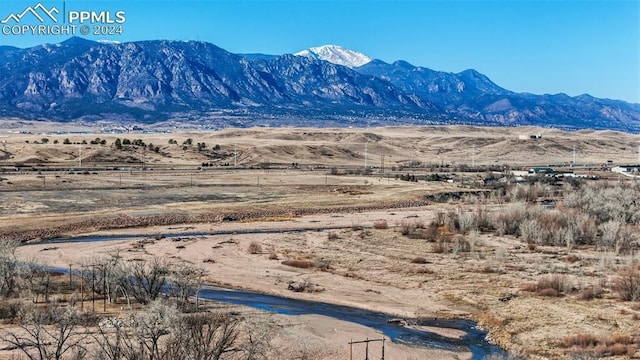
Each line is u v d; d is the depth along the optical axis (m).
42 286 70.25
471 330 61.22
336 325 61.47
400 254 95.19
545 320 62.62
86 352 47.00
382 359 51.59
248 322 55.25
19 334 52.19
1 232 106.50
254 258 93.44
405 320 64.31
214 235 112.75
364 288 76.81
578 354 52.50
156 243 103.69
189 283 71.12
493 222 115.75
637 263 85.75
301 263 88.75
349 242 104.69
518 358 52.06
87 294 67.81
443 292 74.19
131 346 45.56
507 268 85.00
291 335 56.91
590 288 72.69
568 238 100.38
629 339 56.09
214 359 45.66
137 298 65.00
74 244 102.31
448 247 98.25
